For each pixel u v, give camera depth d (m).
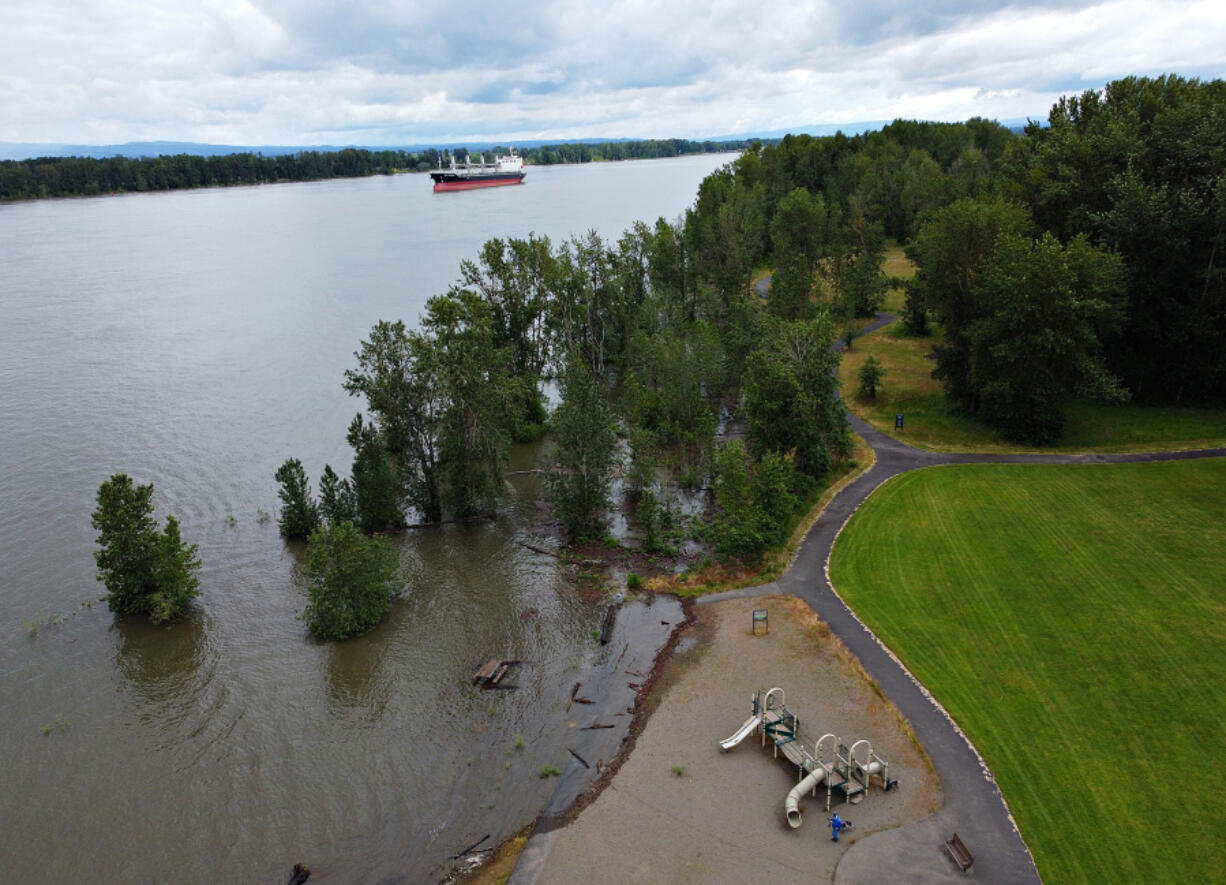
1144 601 42.41
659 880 28.34
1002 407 66.19
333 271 169.00
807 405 58.28
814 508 56.91
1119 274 63.50
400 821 32.50
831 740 34.44
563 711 38.78
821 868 28.16
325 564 45.34
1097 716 34.41
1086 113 92.25
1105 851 27.83
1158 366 71.69
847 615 44.00
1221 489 54.12
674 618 46.28
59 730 38.59
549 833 31.08
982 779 31.50
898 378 85.25
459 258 178.12
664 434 74.50
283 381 95.19
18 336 117.62
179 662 43.88
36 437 77.75
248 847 31.50
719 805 31.69
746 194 150.12
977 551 49.03
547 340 89.94
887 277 116.69
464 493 60.81
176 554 48.31
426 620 47.41
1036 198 80.62
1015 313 62.47
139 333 119.31
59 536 58.38
